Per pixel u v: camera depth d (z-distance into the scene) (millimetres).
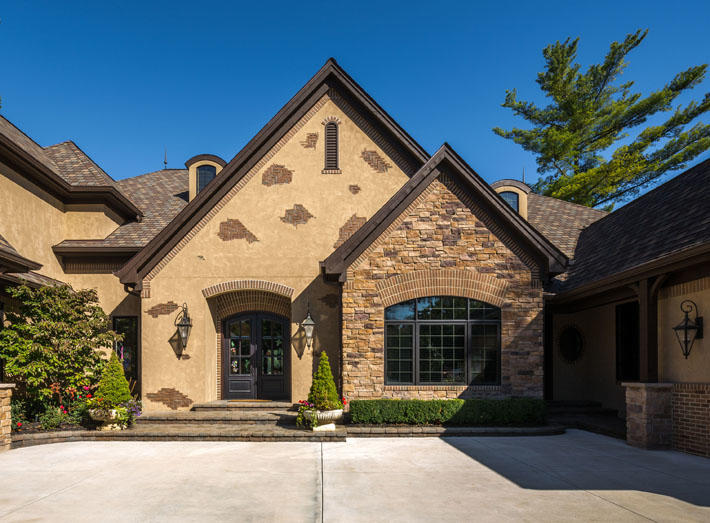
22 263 10984
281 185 14273
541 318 12234
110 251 15031
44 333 11352
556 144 31703
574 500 6582
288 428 11469
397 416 11531
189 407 13391
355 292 12273
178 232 13898
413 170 14477
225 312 14602
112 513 6117
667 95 29453
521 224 12062
